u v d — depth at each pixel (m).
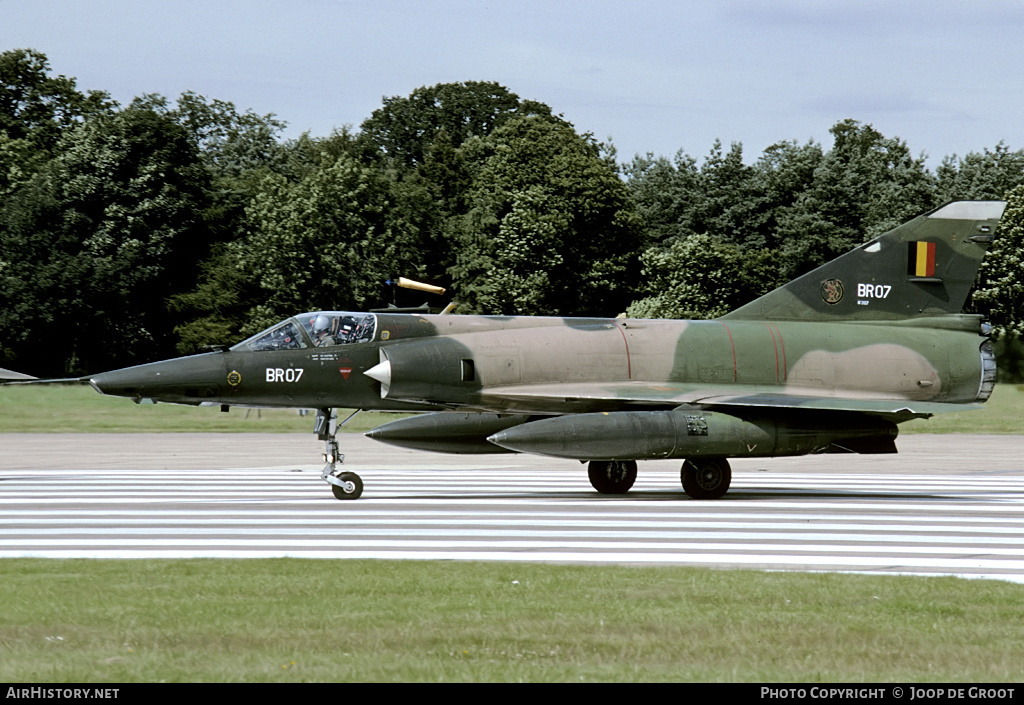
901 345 56.38
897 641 22.31
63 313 176.12
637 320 55.12
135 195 185.62
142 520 42.41
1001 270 175.75
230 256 188.12
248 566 30.88
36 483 57.66
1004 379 129.62
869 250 57.38
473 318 53.47
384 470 67.25
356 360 50.91
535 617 24.23
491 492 53.91
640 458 48.53
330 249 177.62
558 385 52.12
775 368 54.56
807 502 49.41
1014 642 22.27
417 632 22.70
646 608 25.27
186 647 21.41
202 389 49.44
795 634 22.77
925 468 69.38
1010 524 41.50
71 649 21.22
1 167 197.88
